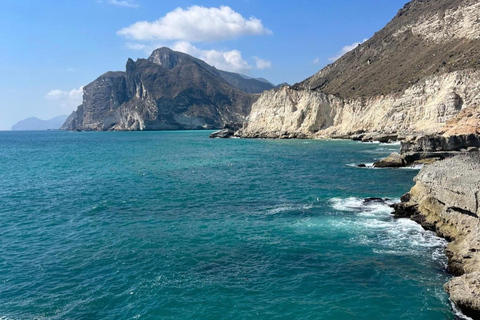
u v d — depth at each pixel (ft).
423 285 52.26
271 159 215.72
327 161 198.59
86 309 47.91
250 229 78.64
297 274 56.59
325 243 69.00
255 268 59.06
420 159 165.78
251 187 126.93
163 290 52.26
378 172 153.79
